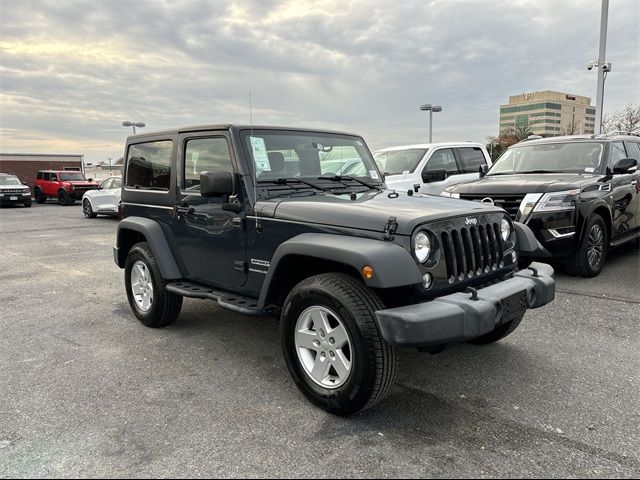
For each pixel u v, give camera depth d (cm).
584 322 486
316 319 321
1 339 473
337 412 312
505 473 254
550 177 688
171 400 340
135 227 487
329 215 327
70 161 4144
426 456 270
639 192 783
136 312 510
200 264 432
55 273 800
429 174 778
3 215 2084
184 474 257
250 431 298
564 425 301
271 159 397
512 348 424
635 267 726
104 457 273
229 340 459
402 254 291
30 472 261
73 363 409
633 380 360
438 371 381
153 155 484
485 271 344
